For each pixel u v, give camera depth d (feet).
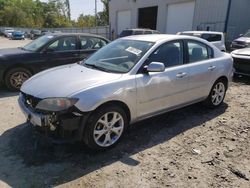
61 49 23.98
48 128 11.24
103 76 12.62
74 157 11.87
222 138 14.14
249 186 10.28
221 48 43.68
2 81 21.97
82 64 15.05
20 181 10.22
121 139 13.11
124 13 92.53
